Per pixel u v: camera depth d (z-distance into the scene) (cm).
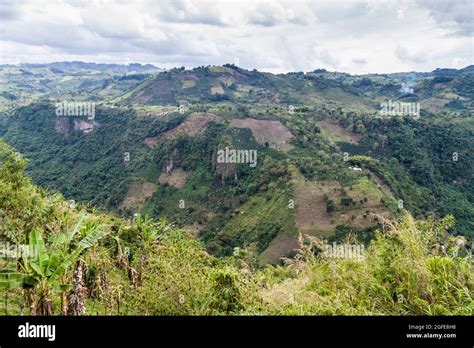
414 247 726
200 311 916
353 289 780
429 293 674
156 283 975
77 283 1045
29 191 1759
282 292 973
